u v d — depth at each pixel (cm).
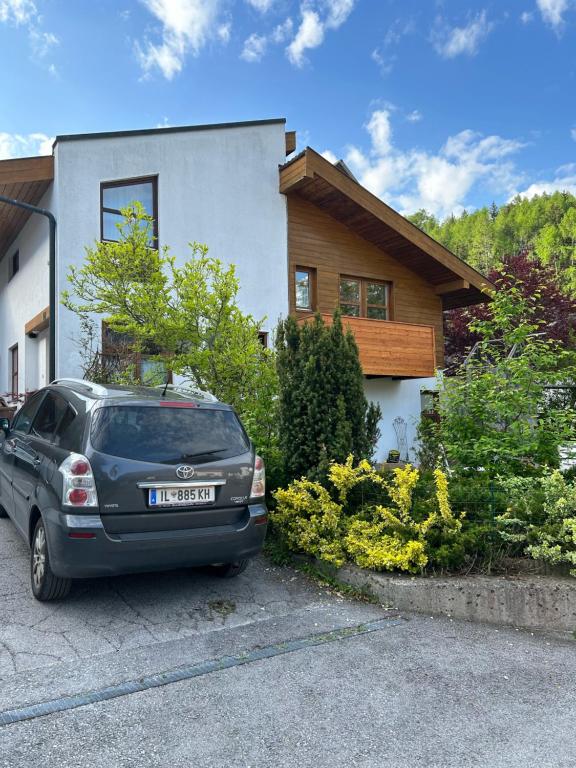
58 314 1066
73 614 403
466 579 437
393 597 438
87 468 378
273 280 1335
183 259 1220
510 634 395
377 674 328
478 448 603
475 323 717
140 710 283
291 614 418
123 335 1074
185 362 698
